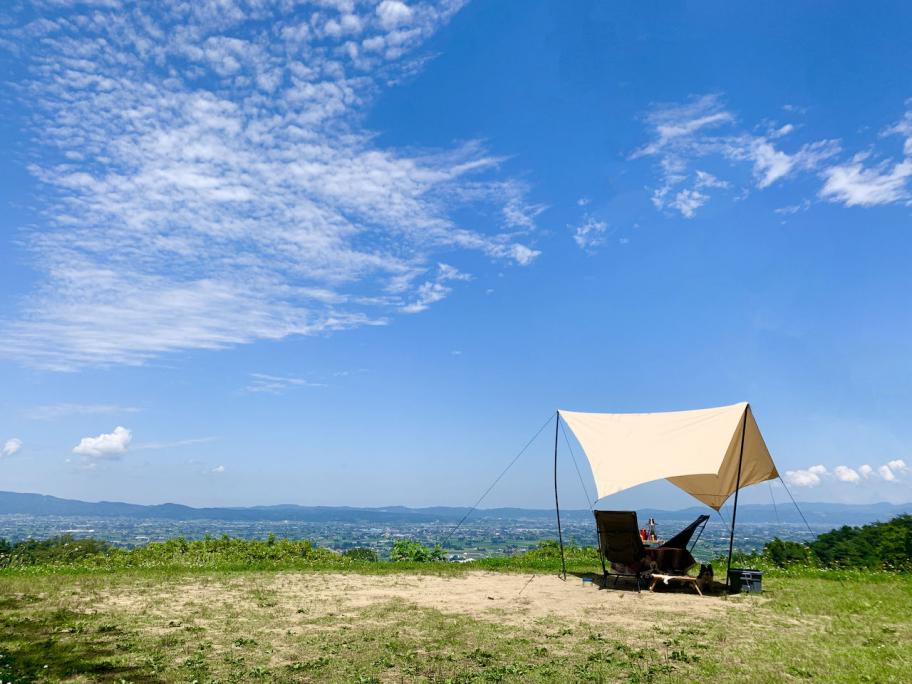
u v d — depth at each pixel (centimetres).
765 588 1406
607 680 678
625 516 1304
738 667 725
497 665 736
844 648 821
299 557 2117
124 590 1226
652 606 1159
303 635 872
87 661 715
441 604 1152
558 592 1330
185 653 770
